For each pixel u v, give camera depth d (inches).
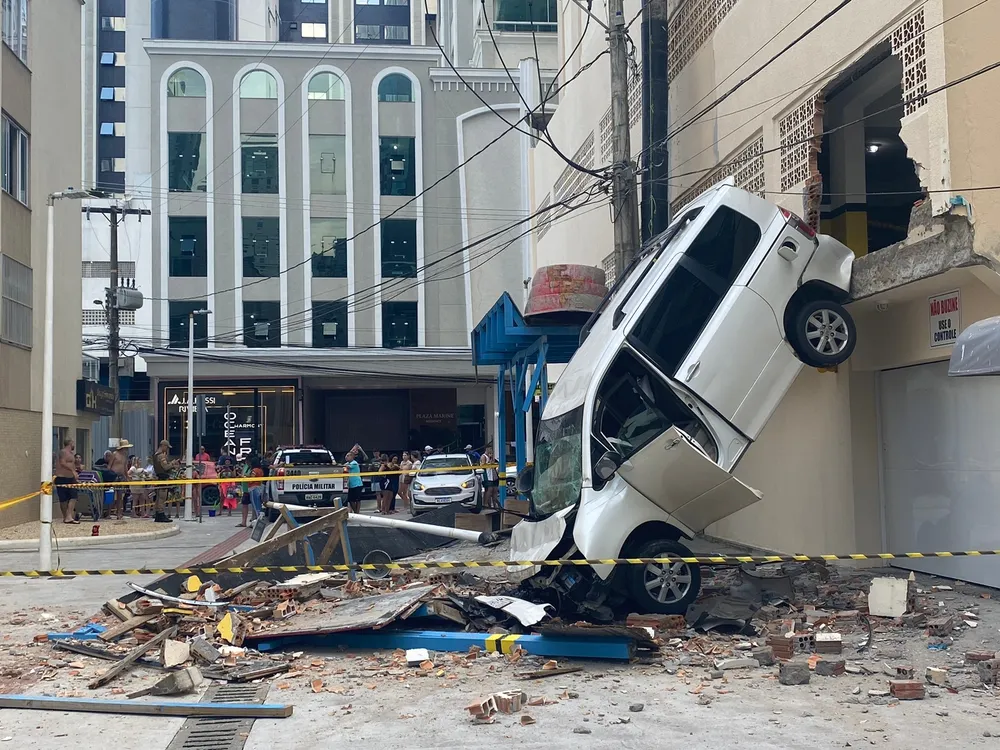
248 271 1652.3
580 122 944.9
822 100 455.2
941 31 355.9
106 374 1961.1
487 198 1679.4
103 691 286.8
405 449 1765.5
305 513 525.0
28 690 289.4
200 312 1248.2
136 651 320.8
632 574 356.8
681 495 365.1
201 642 321.4
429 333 1658.5
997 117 353.4
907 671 274.1
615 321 401.1
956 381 414.3
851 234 513.0
